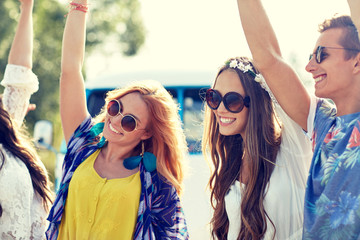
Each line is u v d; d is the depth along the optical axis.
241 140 3.30
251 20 2.88
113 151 3.13
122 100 3.10
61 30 19.30
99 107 5.68
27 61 3.51
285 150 3.13
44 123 5.75
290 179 3.09
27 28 3.58
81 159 3.09
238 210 3.13
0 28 16.53
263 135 3.14
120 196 2.95
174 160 3.19
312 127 3.03
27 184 2.98
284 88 2.99
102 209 2.94
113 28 21.97
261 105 3.16
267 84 3.05
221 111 3.16
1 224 2.88
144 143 3.24
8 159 2.99
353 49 2.76
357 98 2.77
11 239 2.88
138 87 3.14
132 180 3.04
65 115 3.21
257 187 3.07
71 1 3.34
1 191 2.88
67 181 3.04
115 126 3.06
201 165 4.89
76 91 3.22
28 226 2.95
